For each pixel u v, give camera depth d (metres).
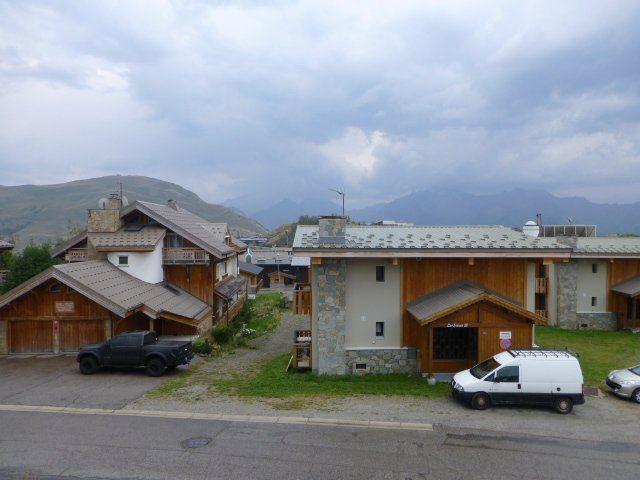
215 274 32.06
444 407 15.73
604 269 34.09
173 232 29.98
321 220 20.58
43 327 22.94
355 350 20.62
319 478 10.44
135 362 19.23
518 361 15.58
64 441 12.23
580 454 12.00
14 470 10.57
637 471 11.09
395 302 20.89
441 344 21.03
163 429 13.17
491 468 11.12
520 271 21.14
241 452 11.72
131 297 23.30
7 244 33.53
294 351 21.70
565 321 34.03
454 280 21.09
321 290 20.20
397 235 22.27
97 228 28.47
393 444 12.42
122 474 10.46
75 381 18.16
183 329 27.06
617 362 23.39
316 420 14.09
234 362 23.09
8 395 16.22
